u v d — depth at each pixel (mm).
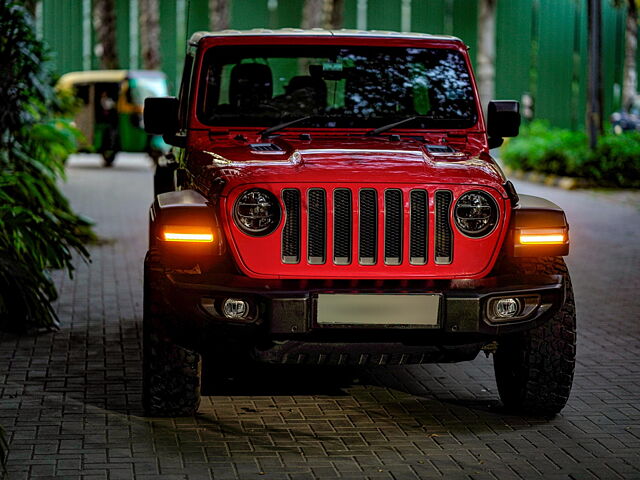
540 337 7004
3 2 11055
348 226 6578
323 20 40500
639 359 9062
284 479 6055
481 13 32438
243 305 6492
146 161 32938
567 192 23250
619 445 6742
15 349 9000
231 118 7848
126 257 13969
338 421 7180
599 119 27391
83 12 52844
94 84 29672
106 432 6828
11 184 10617
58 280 12242
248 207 6543
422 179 6605
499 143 8328
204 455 6430
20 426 6922
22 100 11492
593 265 14086
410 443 6730
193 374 6980
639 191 23547
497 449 6629
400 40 8148
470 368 8664
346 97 7961
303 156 6844
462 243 6660
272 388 7973
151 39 41906
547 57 45938
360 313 6438
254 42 7961
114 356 8828
